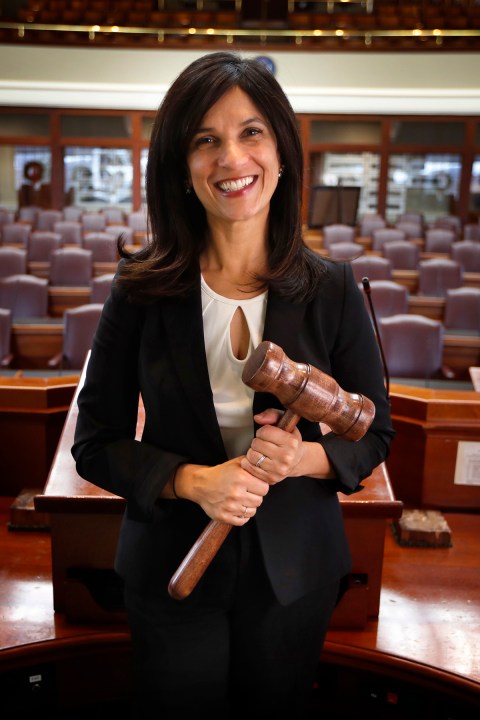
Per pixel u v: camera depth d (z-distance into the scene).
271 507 1.23
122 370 1.25
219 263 1.25
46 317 6.41
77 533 1.83
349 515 1.81
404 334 4.69
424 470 2.53
